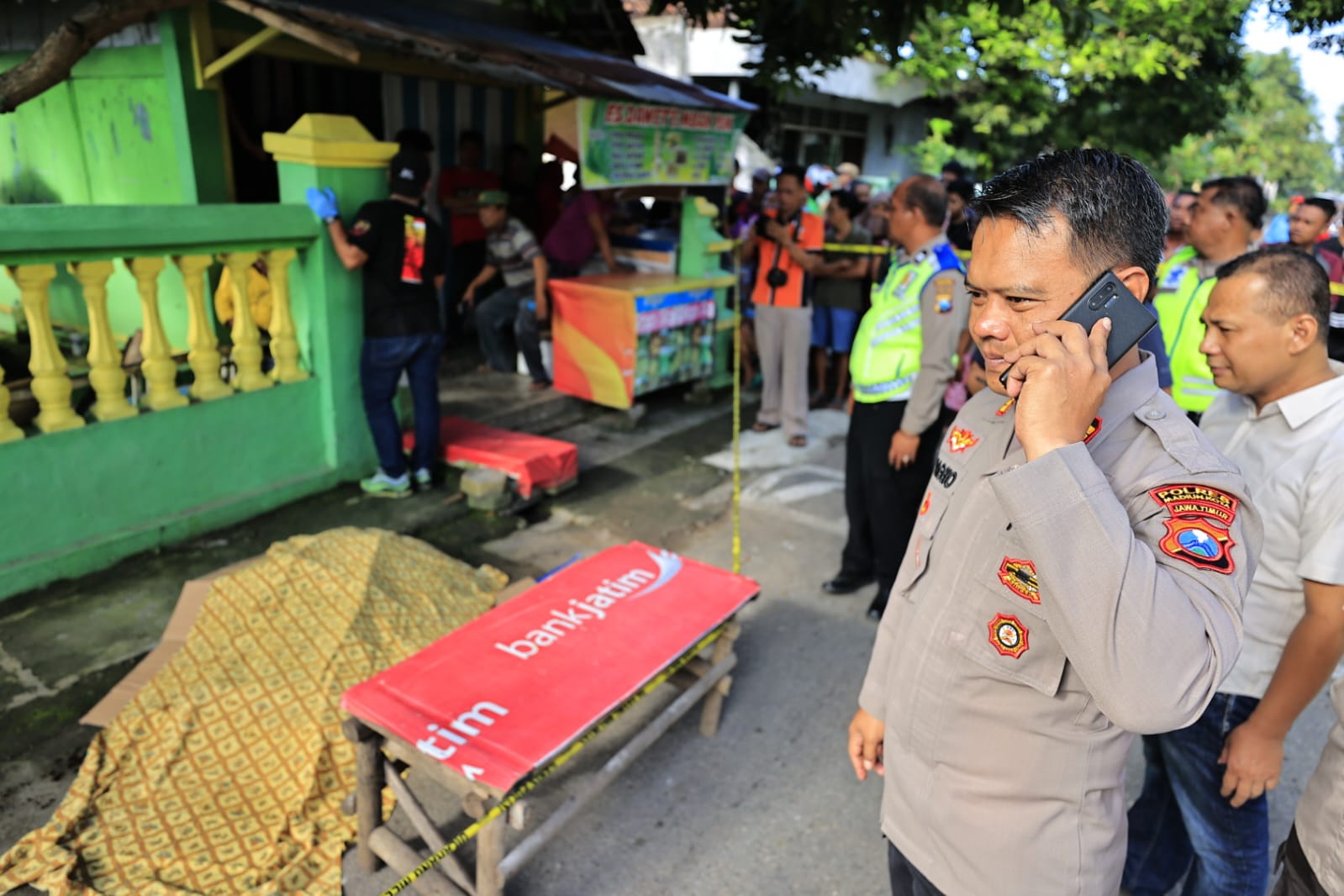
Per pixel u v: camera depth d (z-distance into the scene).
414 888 2.19
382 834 2.26
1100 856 1.24
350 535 3.59
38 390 3.41
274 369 4.36
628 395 5.80
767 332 5.70
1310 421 1.67
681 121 5.65
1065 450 0.99
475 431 5.02
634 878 2.34
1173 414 1.14
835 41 4.43
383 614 3.15
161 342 3.79
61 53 3.35
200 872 2.25
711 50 9.77
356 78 6.66
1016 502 1.00
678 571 2.93
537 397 6.01
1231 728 1.79
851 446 3.70
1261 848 1.87
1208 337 1.79
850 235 6.53
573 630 2.54
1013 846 1.25
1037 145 7.38
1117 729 1.19
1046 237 1.06
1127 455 1.13
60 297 6.08
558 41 7.34
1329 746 1.47
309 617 3.08
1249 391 1.76
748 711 3.06
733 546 4.33
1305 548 1.62
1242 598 1.05
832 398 6.98
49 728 2.76
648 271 6.56
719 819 2.56
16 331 5.91
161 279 5.57
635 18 9.94
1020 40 6.42
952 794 1.30
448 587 3.50
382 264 4.13
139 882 2.21
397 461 4.50
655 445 5.69
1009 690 1.21
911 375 3.38
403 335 4.25
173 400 3.86
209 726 2.69
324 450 4.58
